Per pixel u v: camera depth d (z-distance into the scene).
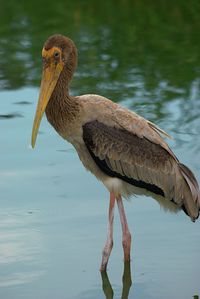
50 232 13.69
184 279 12.29
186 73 21.98
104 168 12.95
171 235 13.55
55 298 11.77
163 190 13.16
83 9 29.25
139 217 14.22
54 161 16.55
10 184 15.49
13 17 28.47
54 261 12.82
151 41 25.11
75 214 14.30
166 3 29.50
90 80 21.33
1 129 18.17
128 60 23.23
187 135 17.58
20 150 17.06
